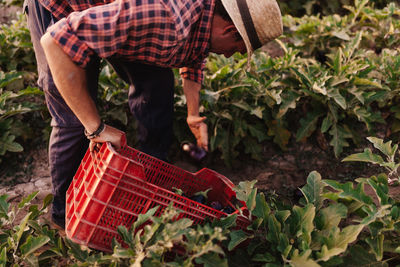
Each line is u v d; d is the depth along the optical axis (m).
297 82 3.66
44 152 3.71
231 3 2.02
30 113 3.89
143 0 1.85
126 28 1.86
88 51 1.90
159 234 2.10
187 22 1.98
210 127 3.67
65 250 2.52
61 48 1.88
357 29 4.69
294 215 2.33
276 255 2.29
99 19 1.84
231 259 2.35
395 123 3.59
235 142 3.60
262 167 3.59
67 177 2.57
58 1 2.15
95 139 2.17
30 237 2.38
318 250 2.19
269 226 2.27
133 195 2.14
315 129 3.68
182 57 2.19
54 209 2.76
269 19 2.08
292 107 3.47
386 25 4.25
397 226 2.24
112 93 3.55
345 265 2.25
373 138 2.55
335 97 3.34
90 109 2.09
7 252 2.52
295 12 5.25
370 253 2.25
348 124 3.60
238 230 2.25
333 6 5.14
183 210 2.25
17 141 3.78
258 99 3.64
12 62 4.27
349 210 2.37
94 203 2.09
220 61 3.85
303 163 3.56
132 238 2.10
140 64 2.58
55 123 2.44
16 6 5.51
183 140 3.65
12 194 3.34
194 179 2.74
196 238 1.99
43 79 2.31
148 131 3.01
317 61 4.23
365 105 3.52
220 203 2.81
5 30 4.36
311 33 4.39
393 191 3.04
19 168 3.60
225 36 2.17
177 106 3.55
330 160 3.55
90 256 2.28
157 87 2.76
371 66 3.53
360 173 3.40
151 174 2.65
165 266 2.00
